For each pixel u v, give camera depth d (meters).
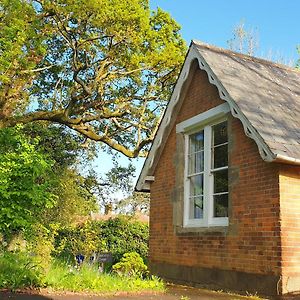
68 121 19.25
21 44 15.87
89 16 16.38
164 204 12.05
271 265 8.26
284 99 9.76
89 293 7.62
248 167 9.17
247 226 8.98
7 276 7.73
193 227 10.71
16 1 15.90
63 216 18.25
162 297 7.74
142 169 12.80
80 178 23.09
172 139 12.12
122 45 17.88
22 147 11.13
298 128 8.72
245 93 9.35
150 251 12.31
